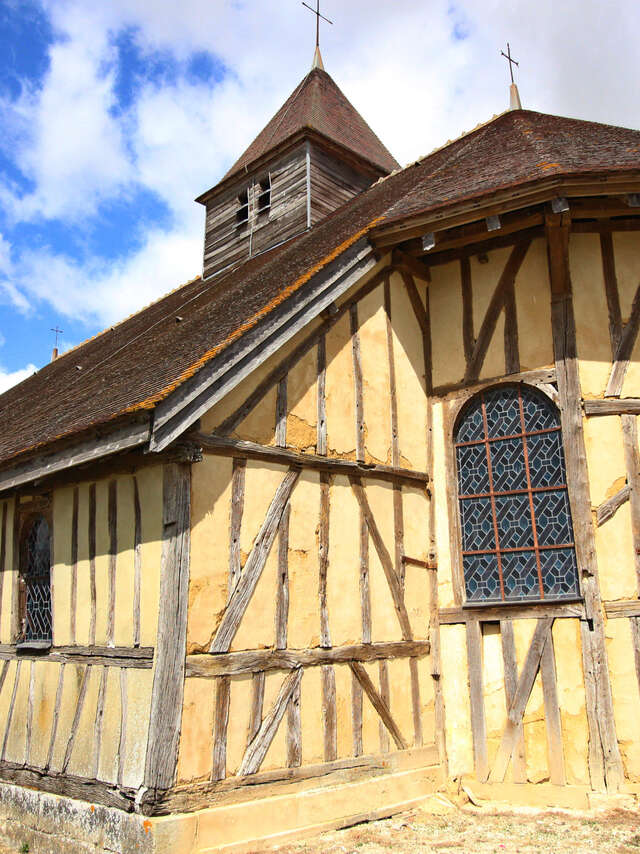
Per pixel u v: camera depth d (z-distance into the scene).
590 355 7.55
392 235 7.81
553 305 7.74
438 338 8.55
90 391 8.56
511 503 7.78
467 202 7.31
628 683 6.82
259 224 15.08
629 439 7.30
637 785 6.60
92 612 6.48
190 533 5.93
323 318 7.44
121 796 5.59
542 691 7.12
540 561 7.49
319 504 7.03
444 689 7.73
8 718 7.25
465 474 8.14
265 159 14.87
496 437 7.99
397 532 7.77
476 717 7.45
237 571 6.20
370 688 7.09
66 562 6.95
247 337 6.44
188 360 6.36
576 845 5.75
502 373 7.98
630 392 7.41
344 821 6.43
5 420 11.98
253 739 6.02
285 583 6.55
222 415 6.33
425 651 7.80
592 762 6.73
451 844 5.92
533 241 8.05
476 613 7.66
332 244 8.22
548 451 7.64
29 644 7.18
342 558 7.13
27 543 7.86
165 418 5.65
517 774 7.08
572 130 9.29
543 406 7.75
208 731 5.74
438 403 8.40
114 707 5.95
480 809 6.95
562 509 7.45
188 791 5.50
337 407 7.39
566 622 7.14
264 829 5.86
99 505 6.68
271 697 6.23
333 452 7.25
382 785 6.87
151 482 6.14
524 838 6.02
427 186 8.77
